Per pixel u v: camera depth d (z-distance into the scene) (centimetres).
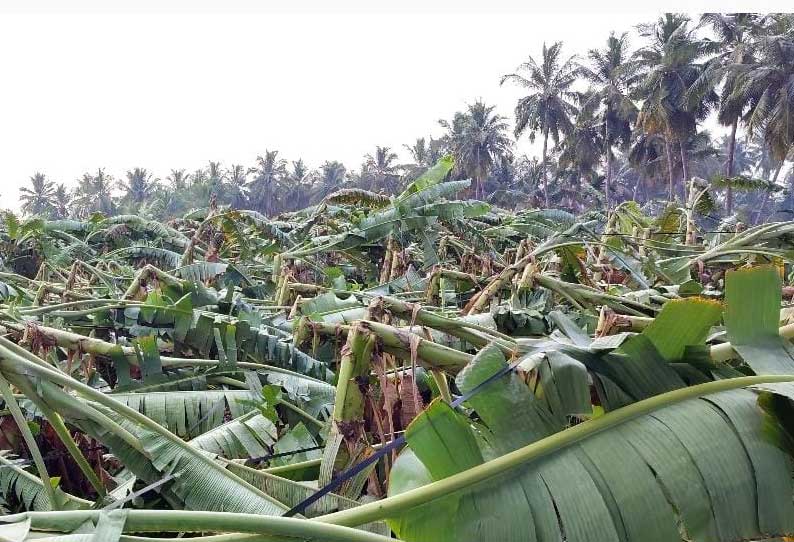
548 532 182
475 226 1353
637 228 1045
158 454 243
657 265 772
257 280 911
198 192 6538
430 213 934
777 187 1197
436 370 264
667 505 186
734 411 208
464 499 188
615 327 321
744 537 188
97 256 1297
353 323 262
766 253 705
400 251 982
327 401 369
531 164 7756
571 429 204
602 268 738
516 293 552
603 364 222
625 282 802
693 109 4894
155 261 1149
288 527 167
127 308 453
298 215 1478
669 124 5025
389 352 265
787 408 208
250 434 312
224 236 1231
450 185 970
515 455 194
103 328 459
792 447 206
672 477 191
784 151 4147
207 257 923
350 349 258
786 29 4588
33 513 169
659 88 4991
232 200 8988
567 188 6594
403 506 183
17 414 233
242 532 170
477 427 211
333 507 241
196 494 235
